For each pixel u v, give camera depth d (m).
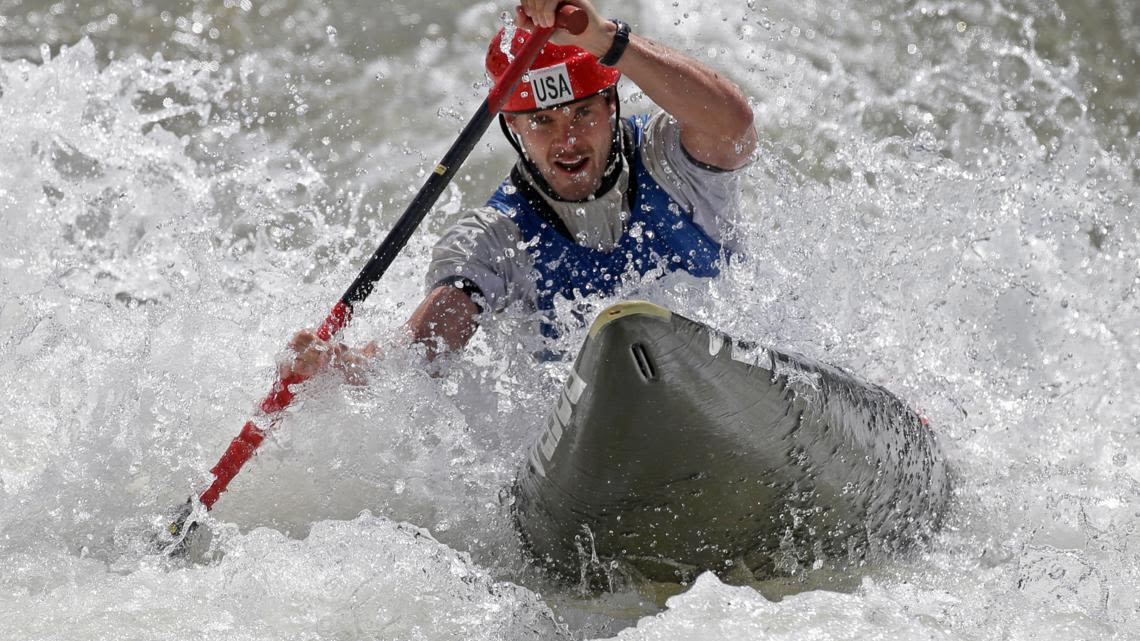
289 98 24.59
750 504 10.43
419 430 12.43
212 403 13.51
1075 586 10.84
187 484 12.70
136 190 19.05
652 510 10.37
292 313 14.89
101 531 12.20
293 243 19.22
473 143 12.55
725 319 12.97
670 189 12.85
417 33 26.91
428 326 12.51
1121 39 25.23
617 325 9.64
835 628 9.98
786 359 10.67
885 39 25.64
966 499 12.34
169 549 11.93
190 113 23.89
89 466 12.87
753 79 24.69
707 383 9.85
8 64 19.17
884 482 11.25
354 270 16.69
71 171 19.16
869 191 15.52
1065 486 12.70
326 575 11.02
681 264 13.06
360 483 12.40
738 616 10.20
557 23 11.70
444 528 11.90
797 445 10.41
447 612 10.65
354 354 12.65
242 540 11.62
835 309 13.84
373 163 22.73
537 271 12.92
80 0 27.47
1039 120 23.14
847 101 23.91
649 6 27.55
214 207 20.31
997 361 14.74
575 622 10.99
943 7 26.22
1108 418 14.54
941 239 15.31
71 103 19.25
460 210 21.66
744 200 14.76
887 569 11.32
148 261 18.23
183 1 27.55
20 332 14.64
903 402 12.56
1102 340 15.64
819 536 10.89
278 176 21.88
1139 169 21.92
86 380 13.82
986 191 16.33
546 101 12.09
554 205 12.76
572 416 10.22
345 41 26.66
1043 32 25.45
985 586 10.96
